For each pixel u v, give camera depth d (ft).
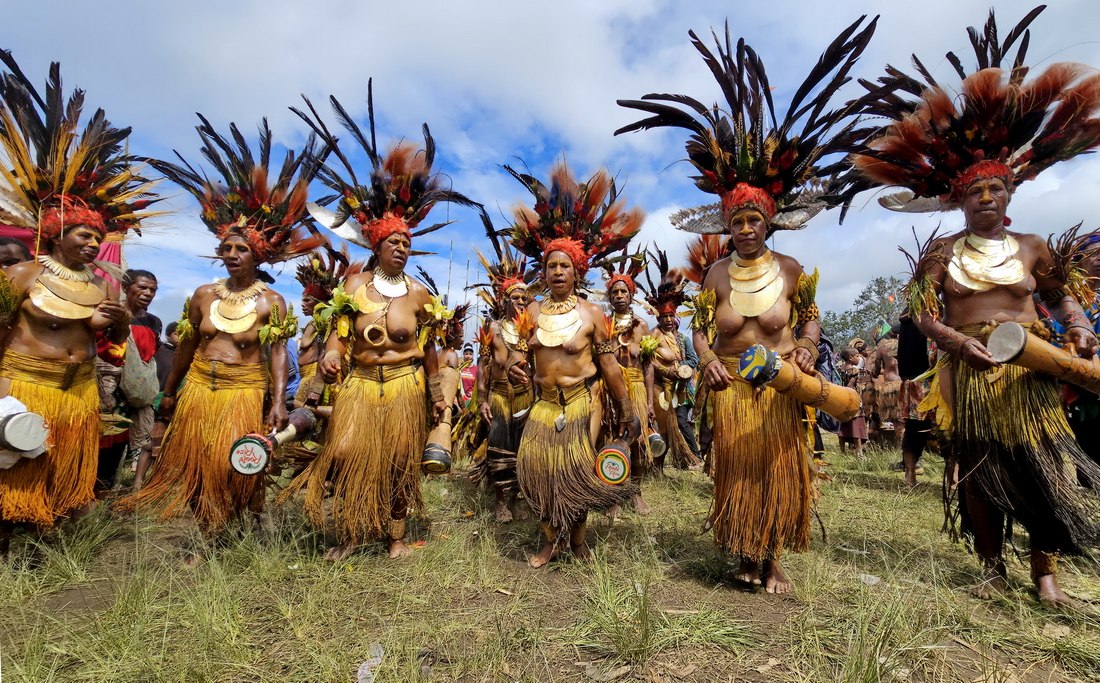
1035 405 9.26
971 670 7.42
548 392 11.85
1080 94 9.59
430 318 12.26
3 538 10.80
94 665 7.17
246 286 12.37
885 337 28.73
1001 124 9.86
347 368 12.25
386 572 10.62
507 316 17.54
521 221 13.41
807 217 10.78
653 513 15.78
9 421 9.83
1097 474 8.84
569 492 10.98
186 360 12.60
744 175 10.55
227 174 12.71
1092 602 9.41
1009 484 9.40
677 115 11.34
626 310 18.03
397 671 7.13
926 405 10.86
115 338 12.91
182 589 9.16
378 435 11.37
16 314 10.99
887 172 11.23
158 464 11.82
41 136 11.49
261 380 12.23
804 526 9.89
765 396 10.03
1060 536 9.17
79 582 10.10
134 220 12.89
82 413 11.59
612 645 7.92
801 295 10.32
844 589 9.96
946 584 10.16
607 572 9.86
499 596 9.75
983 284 9.70
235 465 10.87
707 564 11.16
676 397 20.58
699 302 11.06
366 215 12.48
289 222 13.05
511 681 7.10
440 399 12.57
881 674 6.84
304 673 7.15
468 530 13.51
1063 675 7.39
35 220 11.59
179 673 6.95
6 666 7.13
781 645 8.04
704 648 7.93
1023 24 10.86
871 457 25.12
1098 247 10.44
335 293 11.50
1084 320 9.38
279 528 11.71
